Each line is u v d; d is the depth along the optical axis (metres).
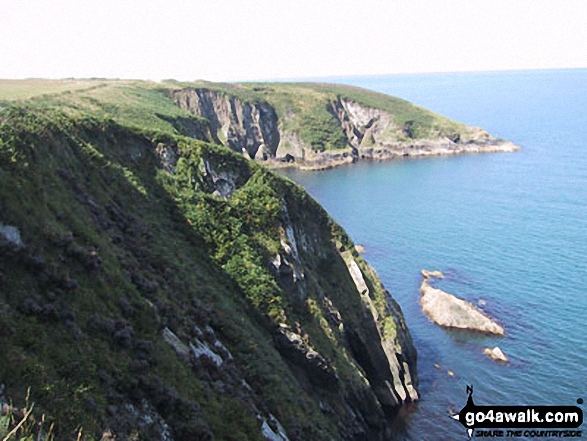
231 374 26.16
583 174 147.25
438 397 52.00
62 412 15.04
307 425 28.48
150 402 18.62
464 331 64.38
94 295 21.00
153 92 134.38
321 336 42.50
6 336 16.03
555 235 97.12
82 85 120.19
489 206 120.94
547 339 61.06
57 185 27.02
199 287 32.62
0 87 104.44
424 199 132.00
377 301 57.06
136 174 41.91
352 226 110.75
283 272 43.75
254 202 46.97
